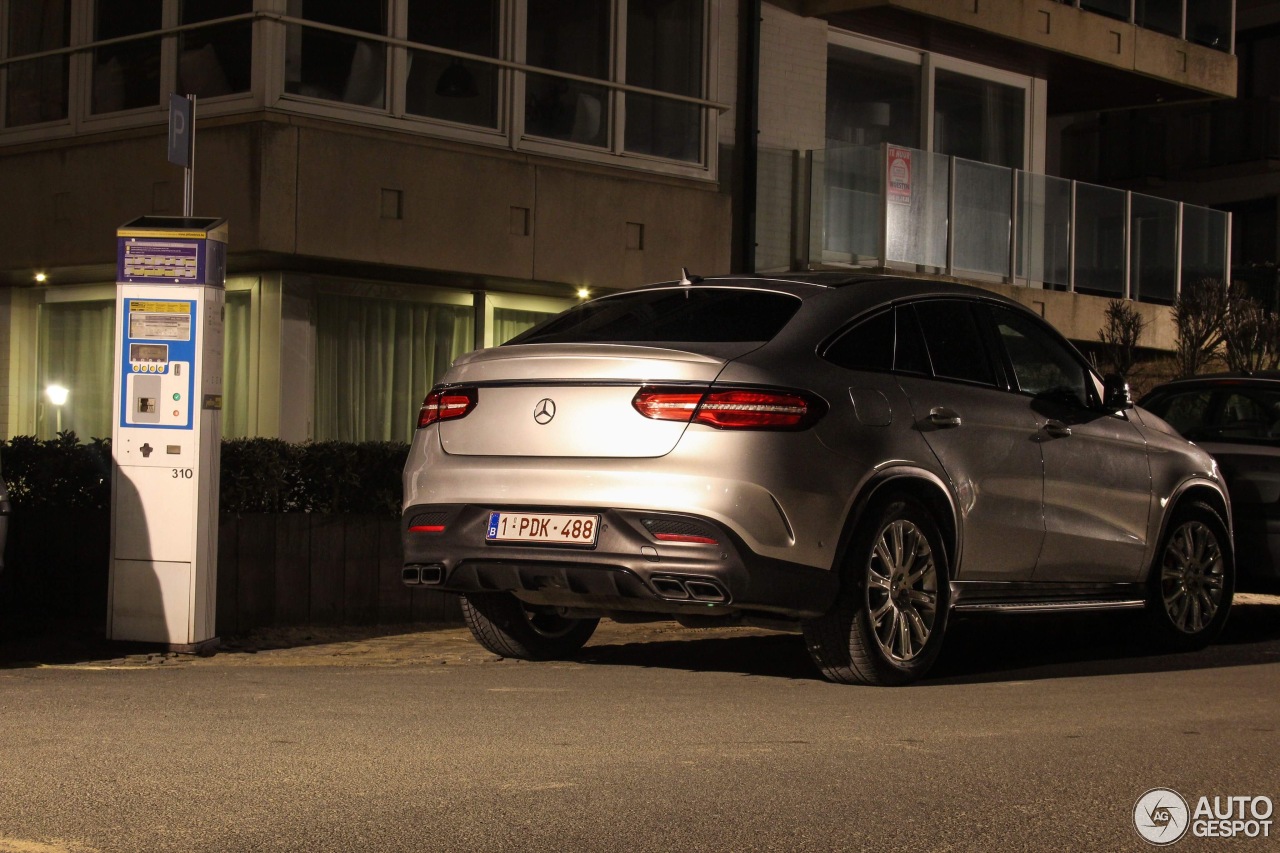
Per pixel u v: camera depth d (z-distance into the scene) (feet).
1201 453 30.37
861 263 58.39
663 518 21.35
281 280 44.80
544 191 47.98
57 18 47.57
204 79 43.68
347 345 46.73
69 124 46.75
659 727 18.75
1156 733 18.88
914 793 15.28
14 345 51.65
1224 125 94.63
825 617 22.68
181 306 27.66
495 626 26.30
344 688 22.30
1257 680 24.86
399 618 35.35
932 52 66.13
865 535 22.70
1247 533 33.35
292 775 15.62
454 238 45.73
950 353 25.13
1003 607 25.48
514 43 47.70
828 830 13.76
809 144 60.59
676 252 51.52
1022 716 20.12
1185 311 65.36
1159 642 29.48
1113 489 27.68
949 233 60.44
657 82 52.24
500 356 23.22
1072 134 100.42
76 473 34.17
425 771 15.89
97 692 21.66
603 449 21.81
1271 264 83.97
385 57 44.86
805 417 21.88
